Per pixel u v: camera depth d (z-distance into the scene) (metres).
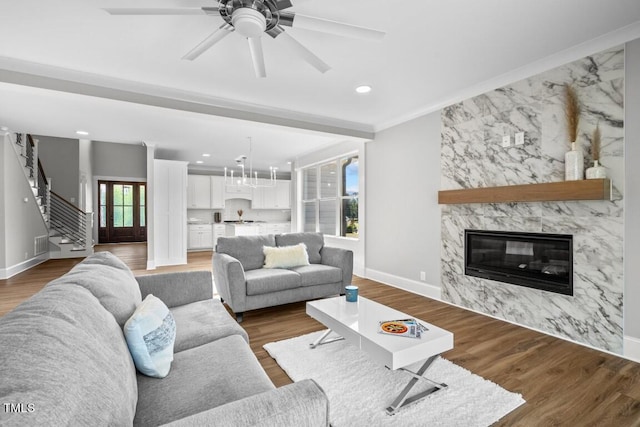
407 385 1.83
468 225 3.46
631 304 2.29
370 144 4.94
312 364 2.23
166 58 2.67
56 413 0.59
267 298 3.31
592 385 1.98
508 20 2.15
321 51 2.55
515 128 2.99
